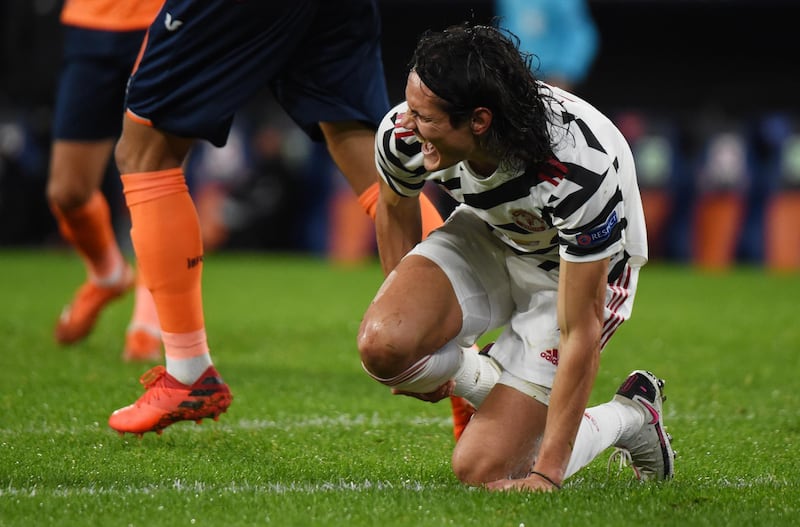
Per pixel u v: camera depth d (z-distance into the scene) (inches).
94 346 858.1
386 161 456.4
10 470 467.5
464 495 421.7
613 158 416.5
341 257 1909.4
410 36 1995.6
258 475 468.1
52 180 756.6
